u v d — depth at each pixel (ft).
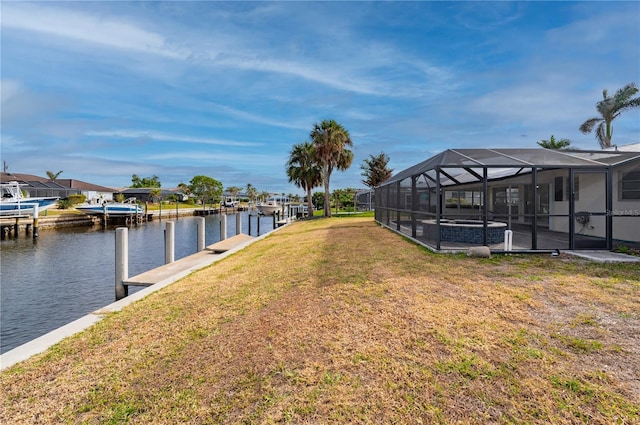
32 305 31.53
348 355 10.87
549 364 9.96
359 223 67.26
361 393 8.88
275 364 10.59
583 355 10.47
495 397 8.52
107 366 11.05
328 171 100.78
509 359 10.27
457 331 12.28
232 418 8.15
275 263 28.22
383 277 20.27
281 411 8.31
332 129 96.22
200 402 8.86
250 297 18.20
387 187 56.85
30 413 8.67
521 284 18.30
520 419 7.70
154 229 108.88
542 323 12.92
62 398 9.31
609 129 77.20
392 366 10.09
